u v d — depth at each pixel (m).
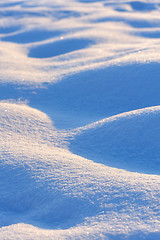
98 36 17.03
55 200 4.06
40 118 7.29
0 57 13.12
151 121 6.10
